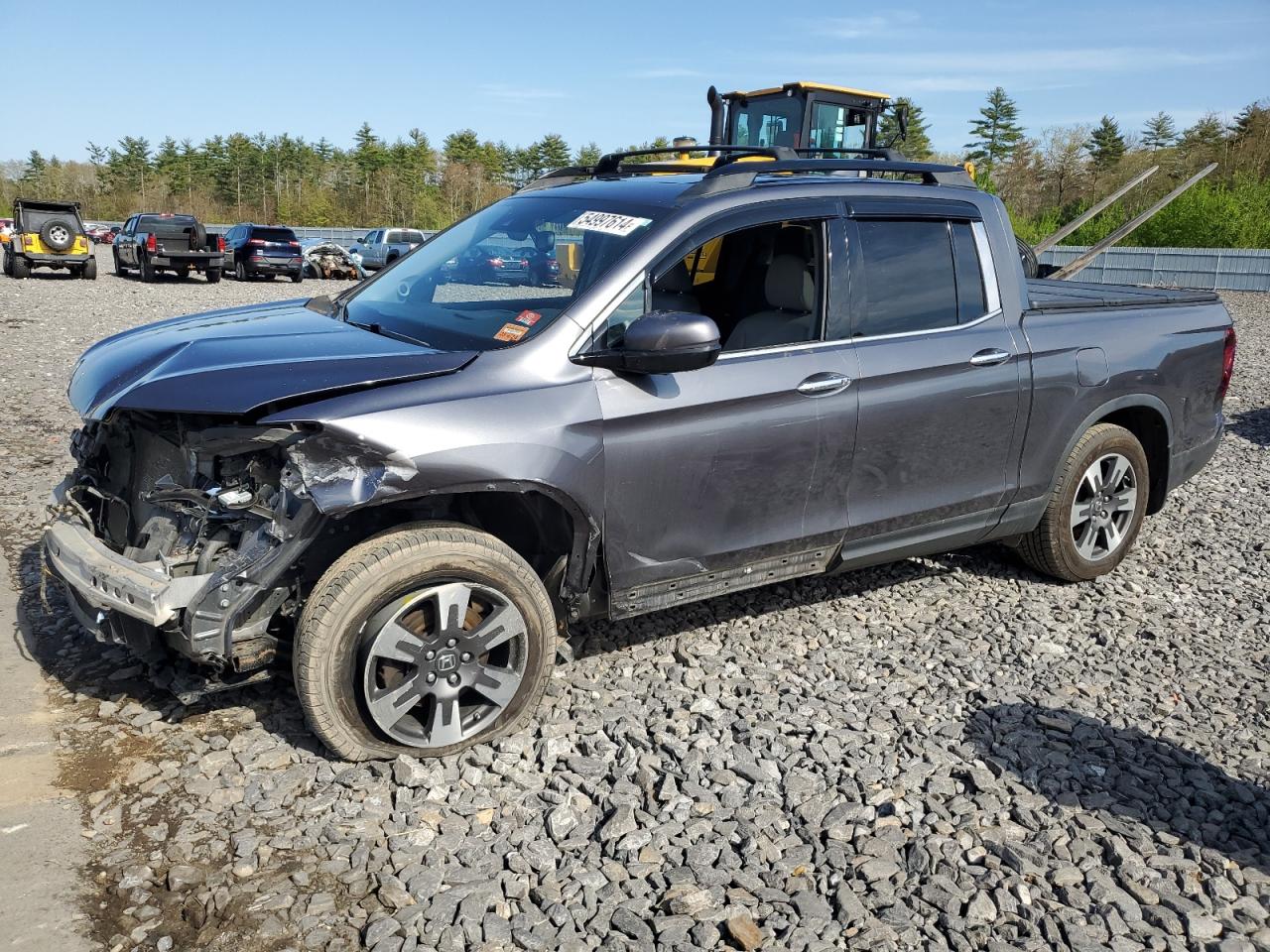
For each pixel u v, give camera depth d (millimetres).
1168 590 5215
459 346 3531
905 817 3146
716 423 3664
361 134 93938
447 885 2771
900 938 2646
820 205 4016
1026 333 4551
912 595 5023
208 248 26531
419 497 3201
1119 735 3717
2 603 4426
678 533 3707
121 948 2494
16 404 8562
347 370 3232
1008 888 2850
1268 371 12766
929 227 4336
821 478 3990
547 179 4961
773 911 2713
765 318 3996
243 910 2631
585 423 3387
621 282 3572
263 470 3154
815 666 4191
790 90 10969
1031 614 4848
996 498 4598
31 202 25281
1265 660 4434
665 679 4031
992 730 3727
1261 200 40156
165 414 3309
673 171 4582
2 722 3463
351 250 34844
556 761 3400
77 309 16812
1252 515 6594
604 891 2777
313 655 3066
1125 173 64125
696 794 3227
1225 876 2941
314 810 3047
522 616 3379
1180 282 30781
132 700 3654
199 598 3043
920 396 4164
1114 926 2703
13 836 2865
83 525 3580
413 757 3314
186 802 3068
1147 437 5332
